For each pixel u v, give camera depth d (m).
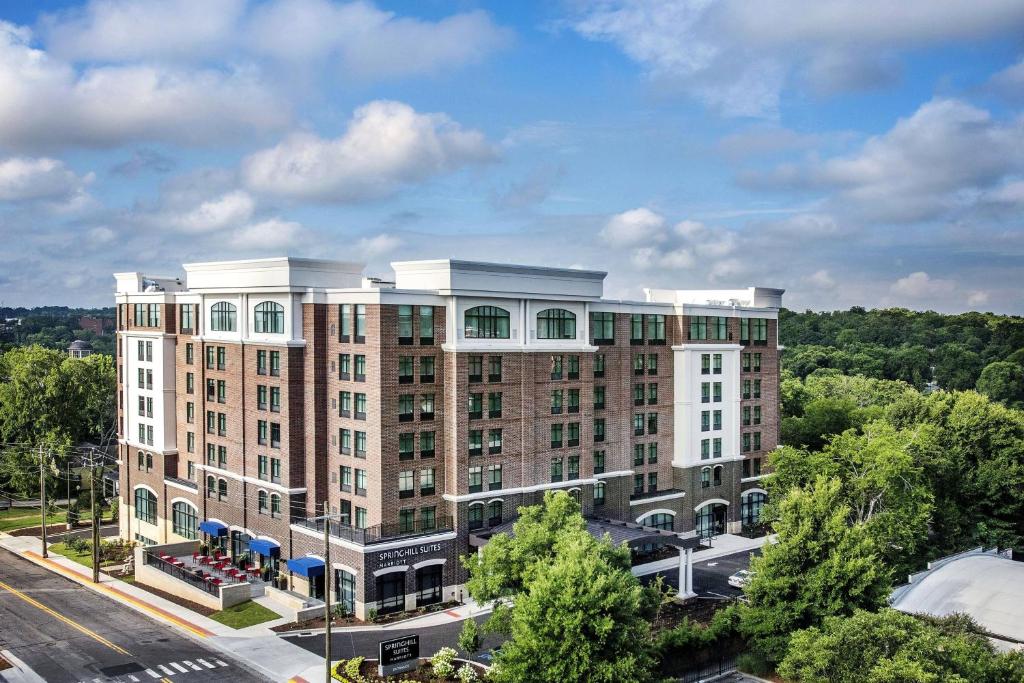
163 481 81.50
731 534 86.19
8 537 86.88
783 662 45.12
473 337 65.81
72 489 106.19
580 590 40.94
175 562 71.56
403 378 63.12
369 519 63.38
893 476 68.81
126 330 86.44
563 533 50.44
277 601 64.31
